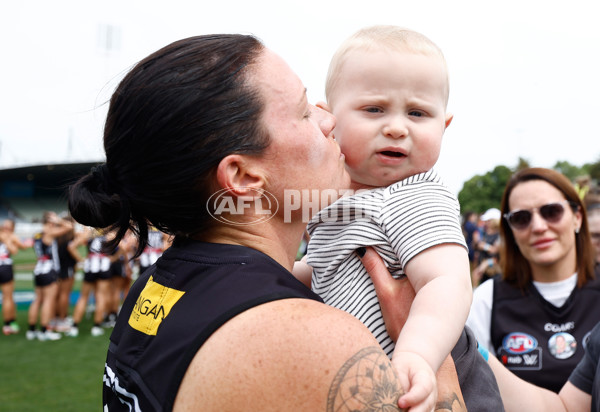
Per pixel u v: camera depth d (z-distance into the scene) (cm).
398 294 120
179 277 101
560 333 257
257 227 105
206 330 87
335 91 146
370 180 140
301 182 107
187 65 99
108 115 106
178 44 106
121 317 117
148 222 117
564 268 263
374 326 124
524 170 275
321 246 139
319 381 81
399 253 122
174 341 90
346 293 130
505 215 276
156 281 108
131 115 100
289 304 89
